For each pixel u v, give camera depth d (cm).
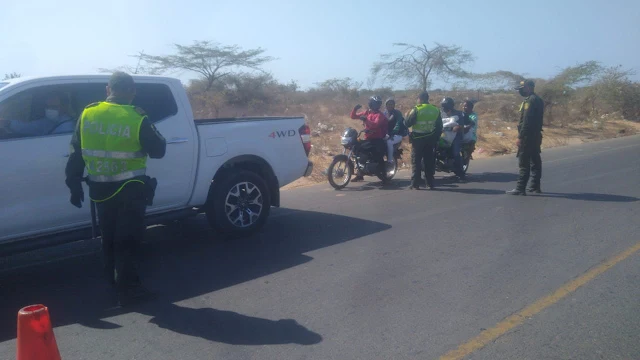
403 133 1177
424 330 448
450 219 824
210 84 3747
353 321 469
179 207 685
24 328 349
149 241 746
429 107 1064
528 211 859
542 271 580
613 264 596
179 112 666
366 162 1130
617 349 411
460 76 3331
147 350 429
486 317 470
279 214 895
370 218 848
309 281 570
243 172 725
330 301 515
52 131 580
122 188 498
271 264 630
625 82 2992
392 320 468
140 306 518
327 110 3325
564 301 500
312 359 405
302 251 678
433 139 1078
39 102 581
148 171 639
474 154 1756
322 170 1366
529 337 432
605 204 893
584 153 1666
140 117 503
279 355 412
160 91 660
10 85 560
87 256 693
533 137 973
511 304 496
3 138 549
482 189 1080
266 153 751
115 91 514
